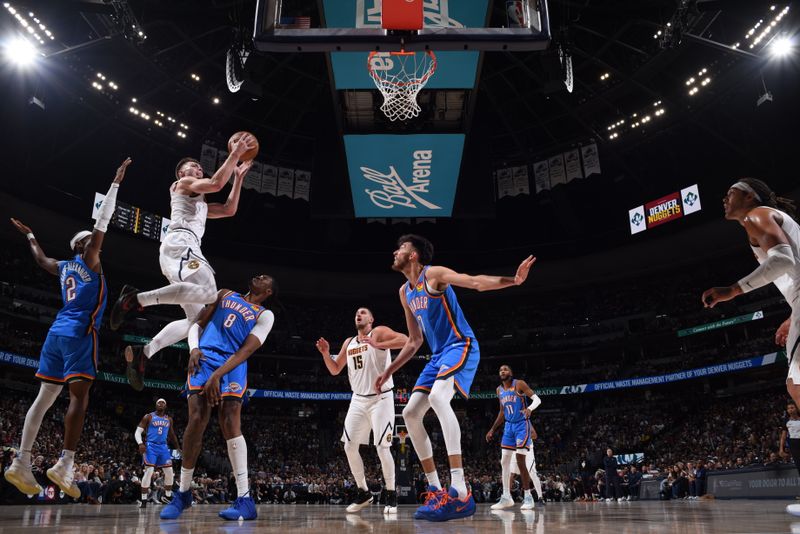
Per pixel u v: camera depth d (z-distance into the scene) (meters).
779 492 15.22
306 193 36.91
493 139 36.28
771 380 31.66
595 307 42.12
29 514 6.02
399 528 3.42
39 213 31.70
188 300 4.80
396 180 23.77
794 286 3.82
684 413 33.22
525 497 9.45
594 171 34.69
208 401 4.71
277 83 31.52
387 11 7.32
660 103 31.52
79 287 5.00
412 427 4.86
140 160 34.69
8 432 22.20
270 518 5.18
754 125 31.33
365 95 19.39
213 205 5.62
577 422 36.94
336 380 40.78
